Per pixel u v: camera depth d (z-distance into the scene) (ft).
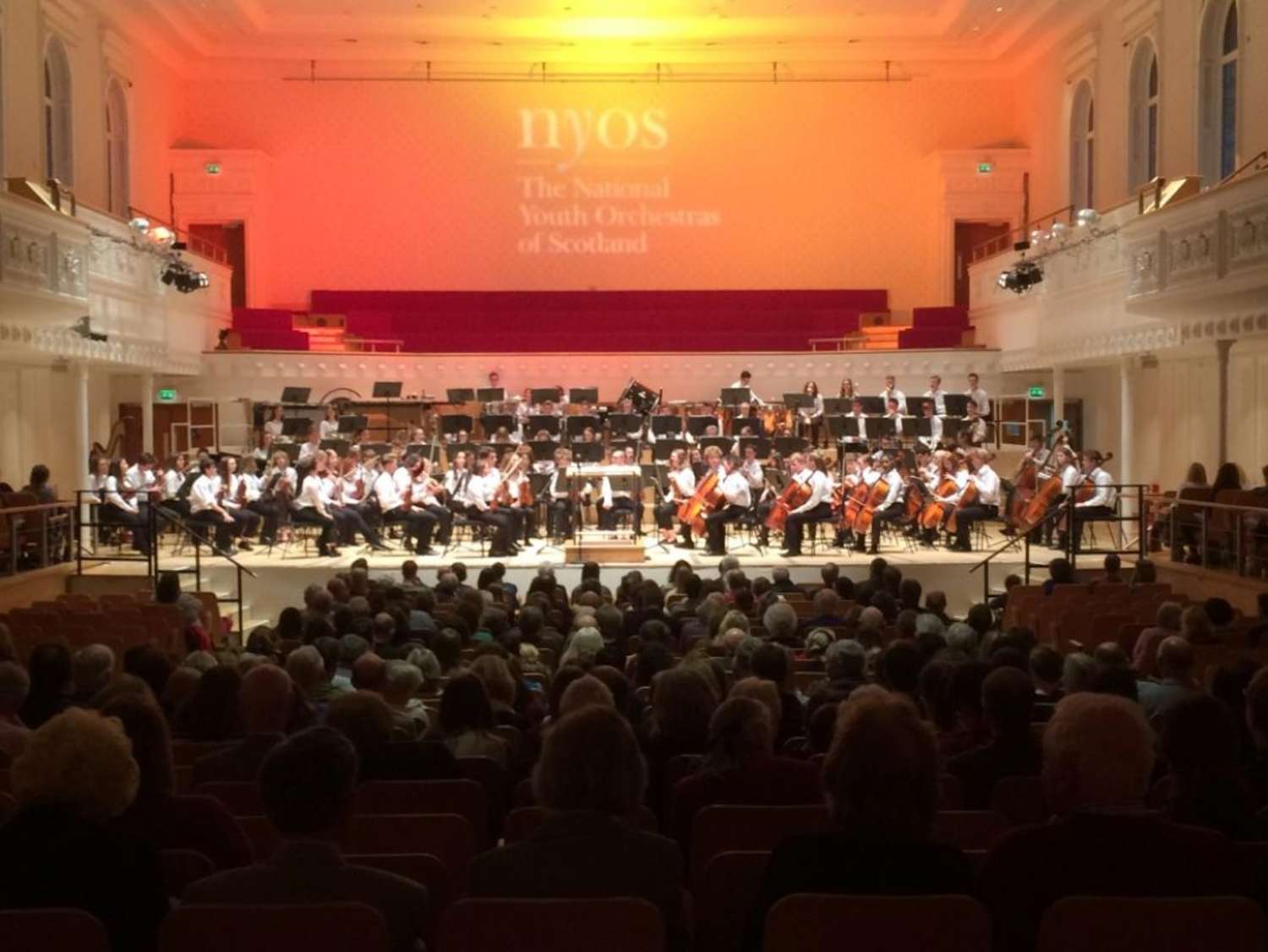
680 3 94.73
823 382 89.81
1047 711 22.03
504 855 11.50
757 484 64.23
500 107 101.71
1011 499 65.10
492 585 42.39
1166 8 75.72
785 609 28.50
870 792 10.41
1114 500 65.77
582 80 101.71
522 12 96.68
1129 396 71.51
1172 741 13.69
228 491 63.62
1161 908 10.01
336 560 61.16
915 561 59.77
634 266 102.37
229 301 93.86
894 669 21.47
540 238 102.32
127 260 73.26
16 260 55.31
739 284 102.53
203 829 13.74
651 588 37.29
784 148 102.27
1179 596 40.06
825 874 10.49
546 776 11.66
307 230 101.65
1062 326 77.56
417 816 14.73
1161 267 59.00
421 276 102.12
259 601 58.80
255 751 17.76
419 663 26.05
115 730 11.45
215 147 99.40
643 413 74.95
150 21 90.74
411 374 89.51
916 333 91.45
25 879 10.81
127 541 67.77
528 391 77.97
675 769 17.85
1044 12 89.92
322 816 11.14
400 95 101.60
